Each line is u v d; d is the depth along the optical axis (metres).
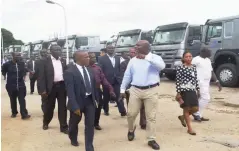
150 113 5.43
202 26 15.13
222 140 5.75
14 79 7.90
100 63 7.58
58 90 6.45
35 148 5.45
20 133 6.47
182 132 6.39
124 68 7.64
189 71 6.16
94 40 22.38
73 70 5.06
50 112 6.71
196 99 6.18
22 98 7.95
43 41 29.14
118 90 7.70
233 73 13.62
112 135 6.26
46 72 6.43
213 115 8.08
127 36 18.92
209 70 7.31
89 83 5.10
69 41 22.69
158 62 5.39
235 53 13.52
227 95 11.38
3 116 8.34
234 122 7.23
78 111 4.94
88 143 5.01
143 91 5.42
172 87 14.54
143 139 5.93
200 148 5.31
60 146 5.56
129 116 5.64
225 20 13.90
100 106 6.57
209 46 14.60
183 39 15.46
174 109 9.00
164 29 16.45
